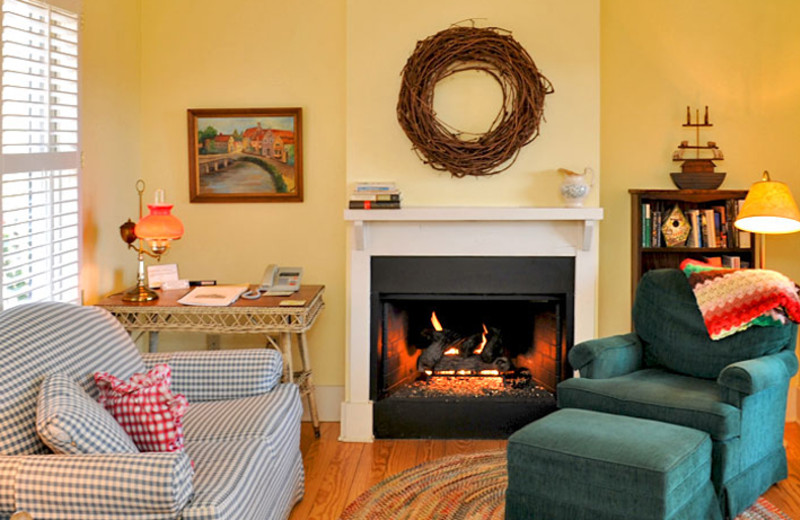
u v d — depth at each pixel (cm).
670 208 475
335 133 472
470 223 441
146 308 398
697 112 475
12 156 333
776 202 407
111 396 278
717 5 471
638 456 298
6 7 330
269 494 297
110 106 435
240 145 472
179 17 471
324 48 470
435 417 450
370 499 369
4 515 238
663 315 413
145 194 479
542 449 314
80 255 390
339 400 484
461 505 362
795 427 470
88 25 408
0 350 265
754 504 366
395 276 446
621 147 480
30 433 257
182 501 238
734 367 348
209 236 480
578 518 309
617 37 476
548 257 443
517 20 440
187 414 324
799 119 473
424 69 436
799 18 469
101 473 234
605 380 386
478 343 484
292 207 477
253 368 343
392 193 432
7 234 336
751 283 389
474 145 436
